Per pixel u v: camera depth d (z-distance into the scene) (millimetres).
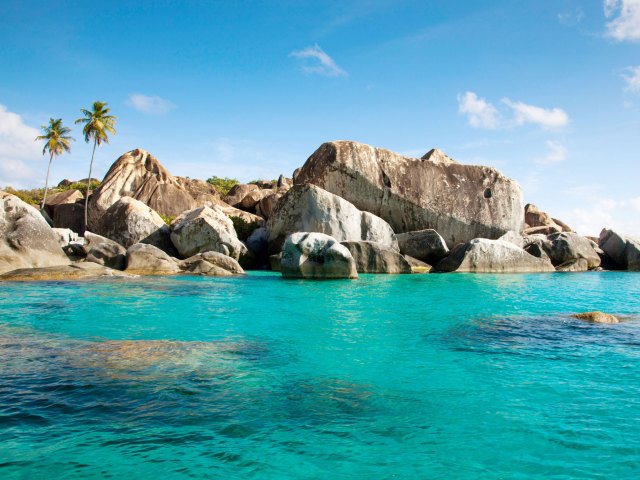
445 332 9609
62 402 5445
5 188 40219
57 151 42000
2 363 6863
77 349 7711
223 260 22906
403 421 5121
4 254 18797
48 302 12727
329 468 4125
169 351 7688
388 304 13273
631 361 7500
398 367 7129
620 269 29562
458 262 24172
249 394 5852
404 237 27203
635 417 5277
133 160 39406
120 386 6004
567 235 29188
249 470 4078
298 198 26344
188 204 38438
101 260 21703
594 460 4320
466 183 30156
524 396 5922
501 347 8383
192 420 5043
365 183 28734
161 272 21281
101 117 40219
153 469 4070
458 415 5305
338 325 10258
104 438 4602
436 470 4113
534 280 21000
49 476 3936
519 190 31000
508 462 4273
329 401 5676
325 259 19953
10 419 4980
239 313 11602
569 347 8367
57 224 36594
